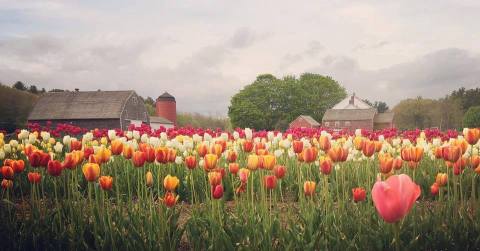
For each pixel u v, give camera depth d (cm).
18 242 446
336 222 453
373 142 544
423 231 428
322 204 525
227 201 764
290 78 10150
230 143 1100
